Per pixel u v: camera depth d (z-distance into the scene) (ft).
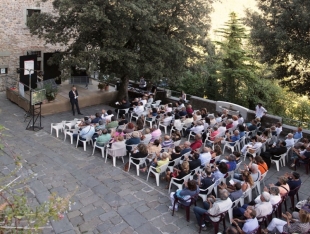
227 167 27.81
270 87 78.69
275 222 22.72
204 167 30.09
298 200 28.22
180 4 49.47
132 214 26.13
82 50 47.52
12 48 57.72
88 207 26.86
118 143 33.53
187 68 56.13
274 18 50.03
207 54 57.72
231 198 24.64
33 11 58.59
